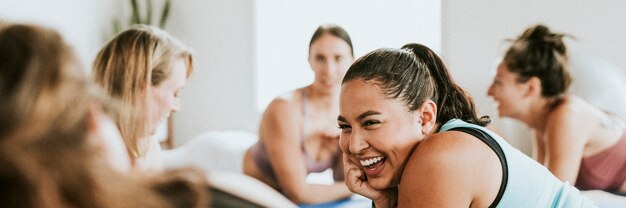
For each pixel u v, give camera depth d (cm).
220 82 431
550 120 193
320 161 233
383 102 106
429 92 112
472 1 361
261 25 420
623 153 201
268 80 425
